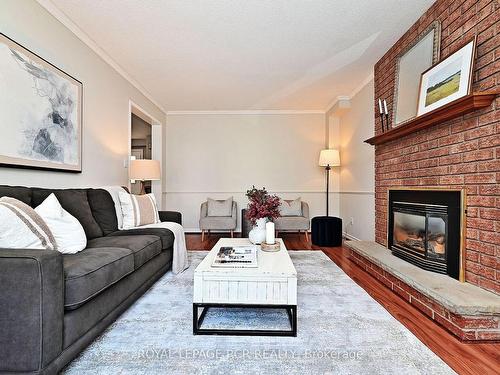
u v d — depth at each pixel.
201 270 1.71
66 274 1.34
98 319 1.56
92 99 3.08
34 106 2.21
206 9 2.51
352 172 4.81
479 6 1.96
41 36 2.31
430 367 1.37
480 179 1.89
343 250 4.05
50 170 2.42
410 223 2.64
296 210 5.13
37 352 1.13
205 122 5.82
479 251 1.90
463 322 1.62
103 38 2.99
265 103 5.31
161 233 2.66
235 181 5.82
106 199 2.81
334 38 3.01
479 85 1.94
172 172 5.83
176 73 3.91
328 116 5.53
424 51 2.55
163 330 1.73
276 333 1.68
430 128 2.43
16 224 1.44
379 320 1.87
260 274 1.68
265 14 2.59
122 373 1.32
